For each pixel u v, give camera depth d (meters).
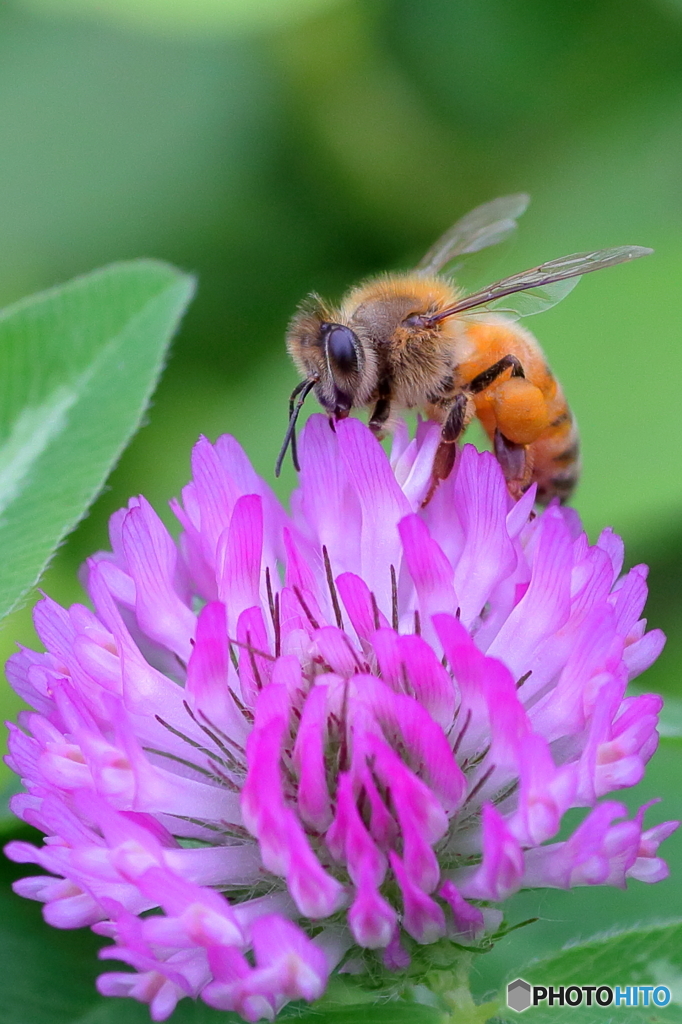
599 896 0.18
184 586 0.17
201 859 0.17
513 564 0.17
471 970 0.17
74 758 0.16
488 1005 0.16
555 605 0.17
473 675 0.17
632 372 0.20
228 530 0.17
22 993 0.17
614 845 0.16
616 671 0.17
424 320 0.18
